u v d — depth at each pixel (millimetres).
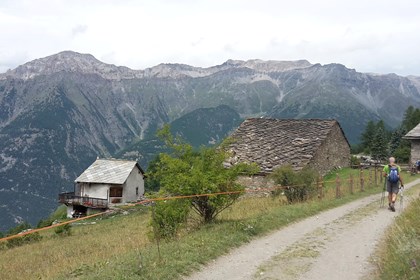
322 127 36719
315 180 21391
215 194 13984
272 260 10000
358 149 93875
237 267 9461
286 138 35562
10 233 46719
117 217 41969
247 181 30828
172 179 14320
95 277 8438
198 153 15664
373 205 18844
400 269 7938
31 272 14445
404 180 33719
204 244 10922
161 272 8562
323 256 10328
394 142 79500
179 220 13594
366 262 9742
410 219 11930
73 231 31781
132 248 13250
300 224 14422
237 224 13172
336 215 16234
